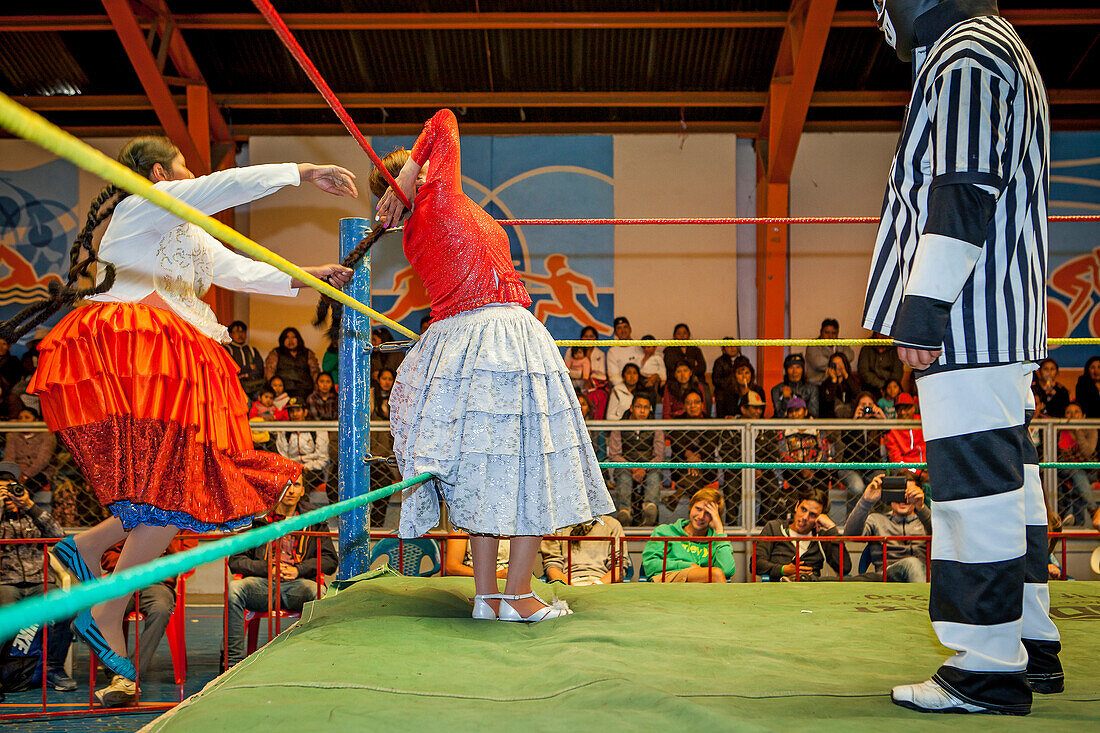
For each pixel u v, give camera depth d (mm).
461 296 2248
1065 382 9578
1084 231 9805
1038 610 1641
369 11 9086
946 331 1509
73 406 1914
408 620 2121
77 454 1911
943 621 1502
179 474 1968
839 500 6863
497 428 2148
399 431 2299
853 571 6320
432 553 4719
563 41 9375
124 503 1909
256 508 2082
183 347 2025
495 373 2162
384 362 9328
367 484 3053
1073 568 6766
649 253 10047
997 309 1498
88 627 1928
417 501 2242
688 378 8445
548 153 10195
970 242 1427
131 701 3928
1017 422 1496
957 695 1449
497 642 1963
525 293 2318
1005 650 1452
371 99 9781
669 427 6941
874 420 6844
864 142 10281
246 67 9703
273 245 10008
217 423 2070
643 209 10125
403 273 9867
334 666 1685
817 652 1928
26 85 9930
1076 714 1468
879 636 2111
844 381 8570
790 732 1300
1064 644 2078
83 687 4445
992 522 1465
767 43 9430
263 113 10258
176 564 921
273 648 1946
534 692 1533
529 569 2250
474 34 9289
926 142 1557
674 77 9805
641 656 1828
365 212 10078
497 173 10195
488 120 10320
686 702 1392
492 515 2109
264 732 1304
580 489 2211
